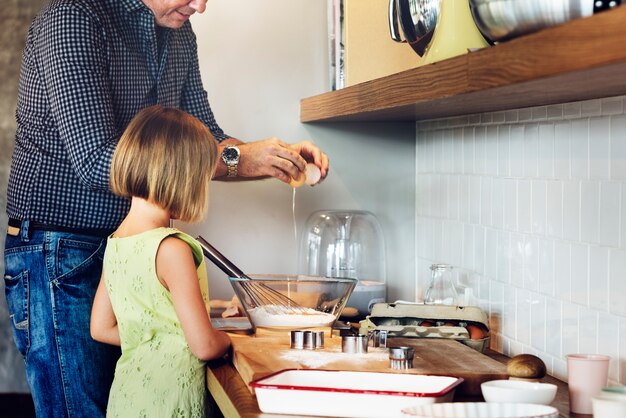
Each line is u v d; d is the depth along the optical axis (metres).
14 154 2.68
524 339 2.35
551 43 1.30
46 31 2.48
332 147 3.24
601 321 1.94
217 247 3.20
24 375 4.35
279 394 1.52
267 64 3.20
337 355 1.99
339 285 2.37
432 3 2.08
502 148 2.48
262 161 2.71
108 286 2.32
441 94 1.78
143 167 2.30
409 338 2.29
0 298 4.33
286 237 3.24
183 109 3.04
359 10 2.89
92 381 2.57
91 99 2.46
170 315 2.22
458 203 2.84
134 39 2.67
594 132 1.96
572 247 2.07
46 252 2.54
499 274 2.51
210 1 3.16
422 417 1.29
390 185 3.27
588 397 1.62
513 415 1.35
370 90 2.33
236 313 2.82
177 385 2.19
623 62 1.16
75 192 2.56
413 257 3.29
